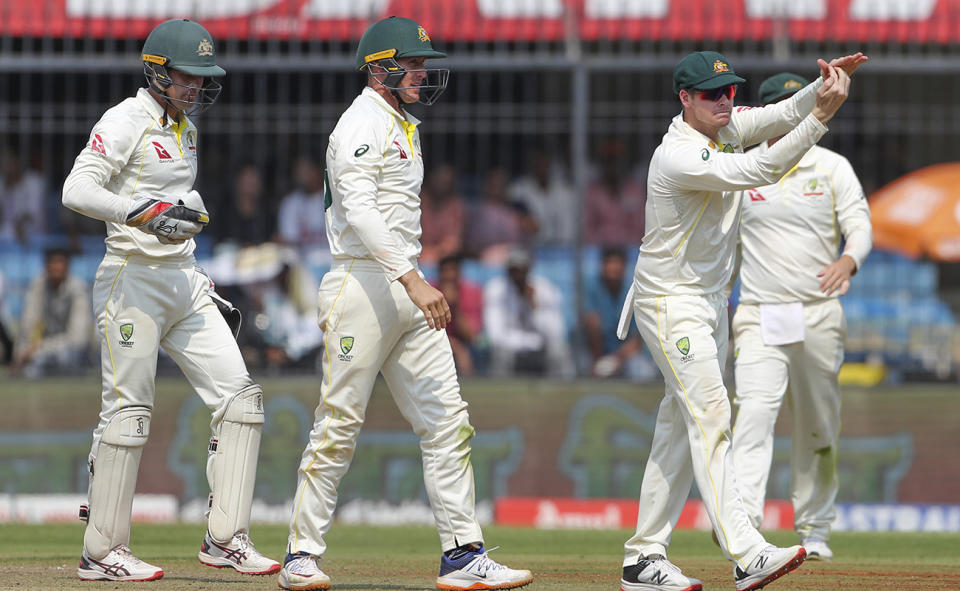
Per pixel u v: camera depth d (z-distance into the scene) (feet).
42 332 122.31
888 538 95.96
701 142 55.42
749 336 75.92
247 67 120.16
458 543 57.26
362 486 115.44
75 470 116.78
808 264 75.20
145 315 60.29
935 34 122.01
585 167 122.72
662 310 55.88
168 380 116.67
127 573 60.03
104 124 58.80
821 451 77.71
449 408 57.26
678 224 55.31
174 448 115.96
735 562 54.13
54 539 92.53
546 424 117.60
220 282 123.24
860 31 122.42
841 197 75.51
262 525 108.58
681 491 57.52
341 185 54.75
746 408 74.95
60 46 120.88
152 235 60.29
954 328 122.72
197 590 56.75
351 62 120.47
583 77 122.11
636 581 56.95
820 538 77.56
